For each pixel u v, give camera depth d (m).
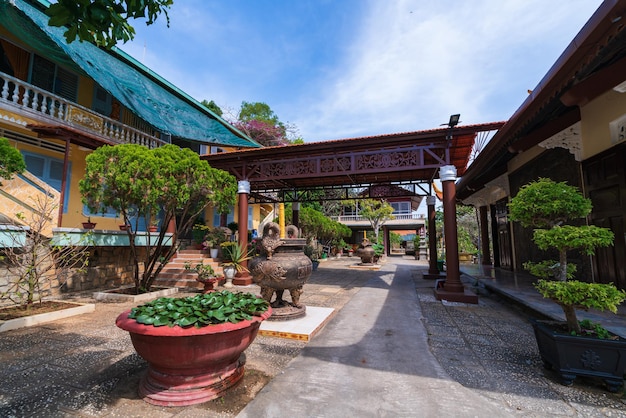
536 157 7.71
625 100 4.72
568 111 5.61
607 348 2.67
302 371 3.10
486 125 6.46
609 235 2.92
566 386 2.78
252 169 9.04
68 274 7.05
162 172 5.86
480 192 12.47
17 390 2.63
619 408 2.42
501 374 3.05
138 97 9.76
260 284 4.90
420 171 10.08
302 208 18.91
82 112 8.84
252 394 2.62
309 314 5.19
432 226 10.89
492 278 8.45
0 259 5.21
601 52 3.49
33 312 4.97
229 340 2.49
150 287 7.42
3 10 6.86
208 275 7.83
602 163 5.31
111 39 2.03
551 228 3.47
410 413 2.34
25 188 6.41
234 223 13.67
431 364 3.30
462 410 2.38
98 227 9.76
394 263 19.17
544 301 5.32
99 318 5.03
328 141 7.70
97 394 2.57
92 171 5.75
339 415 2.30
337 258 24.00
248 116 28.06
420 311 5.80
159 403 2.41
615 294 2.71
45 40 7.61
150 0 2.05
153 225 9.41
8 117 7.20
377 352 3.66
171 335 2.23
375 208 24.47
